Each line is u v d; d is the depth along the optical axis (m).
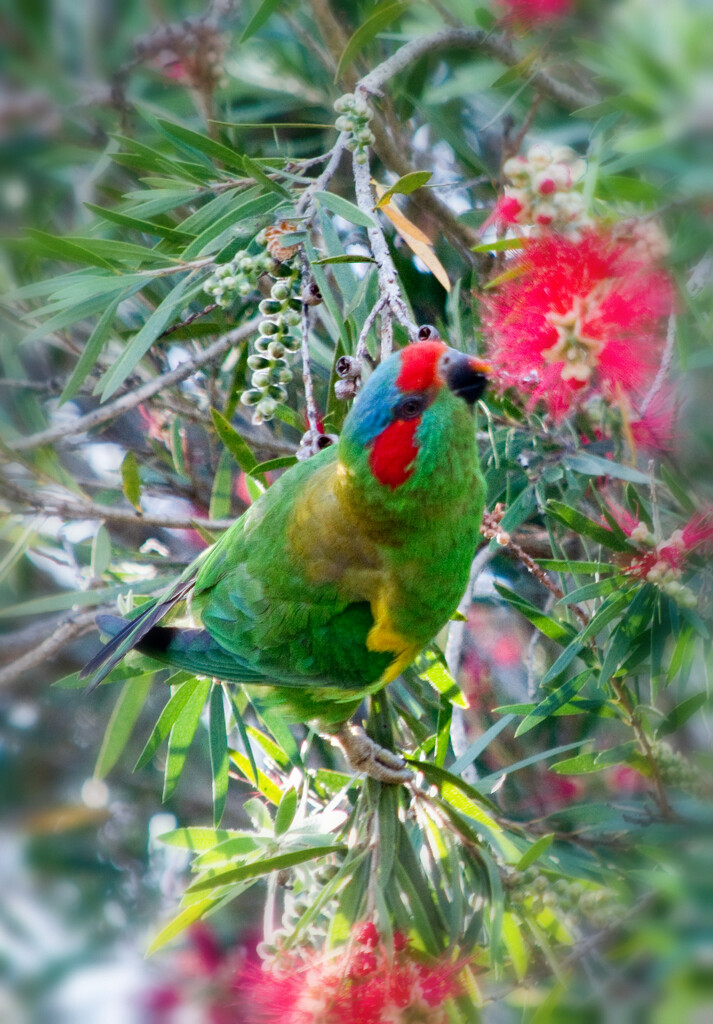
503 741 8.46
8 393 8.18
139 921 8.32
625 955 5.01
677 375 6.46
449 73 8.42
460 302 8.25
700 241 5.27
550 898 5.53
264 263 6.30
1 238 6.57
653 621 6.15
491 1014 5.95
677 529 6.33
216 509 7.96
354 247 8.73
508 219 5.46
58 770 9.25
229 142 7.56
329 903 5.87
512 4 6.01
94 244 6.63
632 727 6.28
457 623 7.73
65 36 6.64
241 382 7.57
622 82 4.79
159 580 7.73
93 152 7.20
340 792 6.25
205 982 7.61
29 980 7.57
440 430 5.86
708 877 4.77
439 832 5.94
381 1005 5.14
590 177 5.15
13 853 8.46
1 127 6.77
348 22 8.28
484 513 6.69
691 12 4.20
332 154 6.71
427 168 8.95
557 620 7.06
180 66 7.20
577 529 6.27
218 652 6.75
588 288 5.48
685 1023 4.53
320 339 8.74
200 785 9.08
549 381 5.82
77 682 7.00
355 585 6.53
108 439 9.30
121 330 8.12
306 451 6.96
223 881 5.30
